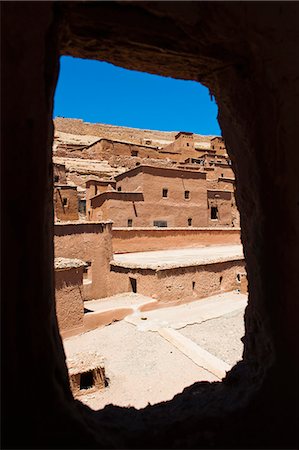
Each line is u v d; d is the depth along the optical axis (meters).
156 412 3.80
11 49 2.14
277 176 2.87
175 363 7.46
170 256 16.67
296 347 2.75
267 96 2.89
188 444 2.73
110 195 20.36
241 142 3.56
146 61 3.30
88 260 14.00
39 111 2.22
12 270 2.15
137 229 18.89
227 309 11.91
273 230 2.94
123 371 7.30
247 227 3.80
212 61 3.17
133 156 37.78
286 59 2.87
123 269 13.95
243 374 3.76
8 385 2.14
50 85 2.44
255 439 2.71
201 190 24.80
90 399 6.12
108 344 8.99
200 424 2.94
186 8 2.58
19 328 2.18
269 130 2.91
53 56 2.46
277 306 2.91
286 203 2.82
